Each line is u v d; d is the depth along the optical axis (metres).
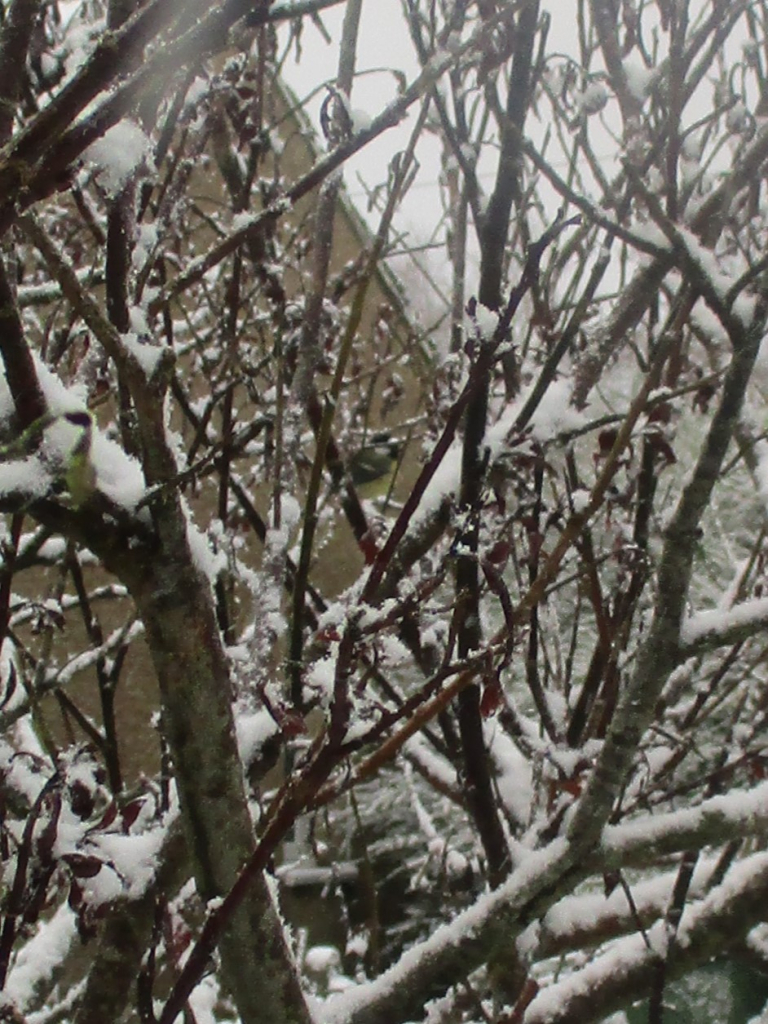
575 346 3.51
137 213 1.98
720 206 2.57
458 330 3.28
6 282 1.33
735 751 3.89
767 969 3.93
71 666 3.37
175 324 5.26
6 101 1.07
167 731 1.76
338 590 8.73
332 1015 2.58
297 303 3.59
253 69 2.91
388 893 7.61
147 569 1.62
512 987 2.92
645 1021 6.16
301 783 1.24
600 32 2.59
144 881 2.16
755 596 3.86
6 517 2.70
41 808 1.64
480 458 2.48
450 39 2.41
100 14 2.67
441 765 4.07
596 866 2.50
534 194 3.36
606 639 2.44
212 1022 3.51
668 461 2.66
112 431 2.73
